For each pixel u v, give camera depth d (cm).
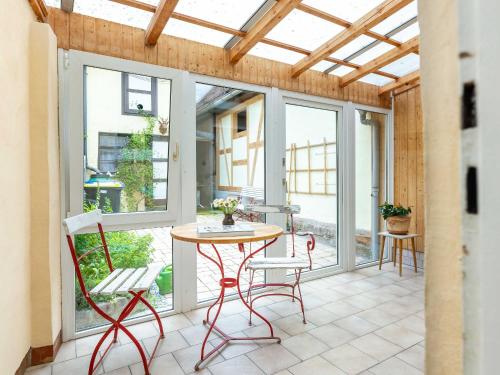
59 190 224
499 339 28
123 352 212
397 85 391
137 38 249
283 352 208
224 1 229
